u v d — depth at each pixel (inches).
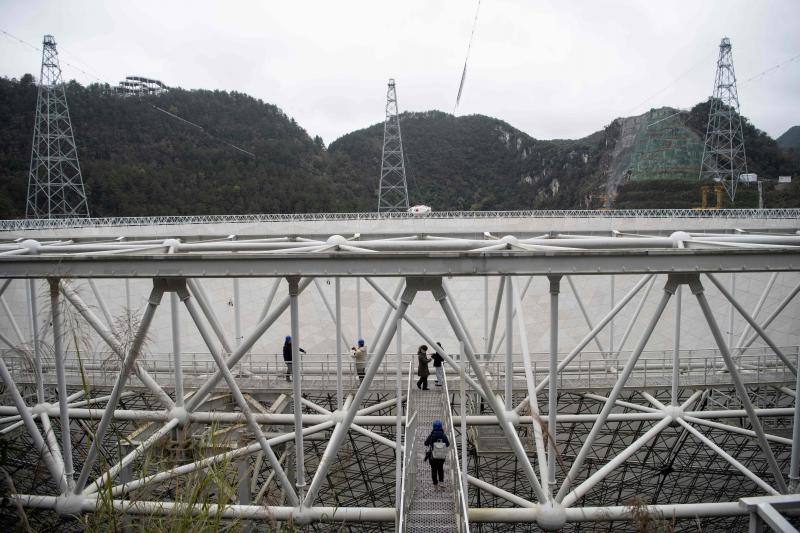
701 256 586.6
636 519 448.8
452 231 1530.5
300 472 645.9
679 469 1096.2
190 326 1453.0
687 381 942.4
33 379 940.6
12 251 785.6
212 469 422.6
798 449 661.9
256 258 584.1
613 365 1080.8
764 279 1492.4
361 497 1051.9
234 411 983.0
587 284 1518.2
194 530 378.6
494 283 1530.5
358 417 865.5
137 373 711.7
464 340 601.3
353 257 579.8
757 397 1130.0
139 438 781.3
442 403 812.6
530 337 1434.5
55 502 658.8
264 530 888.3
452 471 617.3
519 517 661.9
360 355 925.2
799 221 1640.0
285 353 956.0
